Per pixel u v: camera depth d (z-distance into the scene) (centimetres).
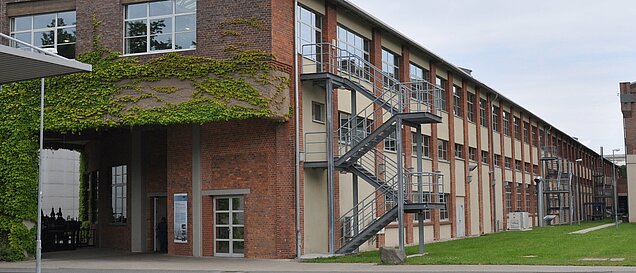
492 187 5244
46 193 4956
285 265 2447
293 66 2781
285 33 2733
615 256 2588
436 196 2912
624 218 7794
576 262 2300
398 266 2330
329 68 2941
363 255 2825
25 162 2862
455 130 4544
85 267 2442
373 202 3350
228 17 2684
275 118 2667
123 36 2822
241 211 2806
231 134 2825
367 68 3422
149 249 3253
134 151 3297
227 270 2286
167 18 2789
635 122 7206
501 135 5631
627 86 7238
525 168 6438
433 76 4181
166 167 3219
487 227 5097
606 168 11694
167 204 2978
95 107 2770
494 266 2245
